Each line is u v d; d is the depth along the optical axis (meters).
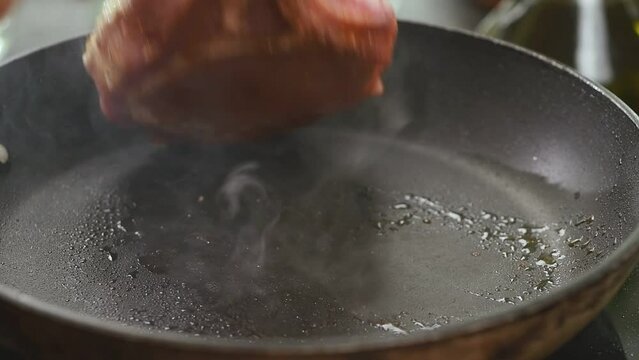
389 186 0.43
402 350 0.26
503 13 0.56
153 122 0.39
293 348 0.26
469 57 0.45
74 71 0.43
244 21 0.35
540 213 0.41
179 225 0.40
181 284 0.36
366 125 0.47
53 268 0.37
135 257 0.38
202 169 0.44
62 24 0.61
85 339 0.27
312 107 0.38
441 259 0.38
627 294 0.37
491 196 0.42
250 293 0.36
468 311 0.35
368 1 0.37
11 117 0.42
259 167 0.44
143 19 0.35
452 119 0.46
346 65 0.36
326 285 0.36
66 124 0.44
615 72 0.49
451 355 0.27
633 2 0.50
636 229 0.31
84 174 0.43
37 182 0.42
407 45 0.45
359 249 0.38
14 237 0.39
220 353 0.26
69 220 0.40
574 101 0.41
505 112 0.44
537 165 0.43
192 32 0.35
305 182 0.43
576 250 0.38
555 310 0.28
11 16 0.60
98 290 0.36
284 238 0.39
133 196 0.42
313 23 0.35
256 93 0.37
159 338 0.26
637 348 0.34
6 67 0.41
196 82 0.36
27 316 0.28
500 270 0.37
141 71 0.36
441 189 0.43
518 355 0.28
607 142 0.39
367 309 0.35
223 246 0.38
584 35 0.50
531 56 0.43
